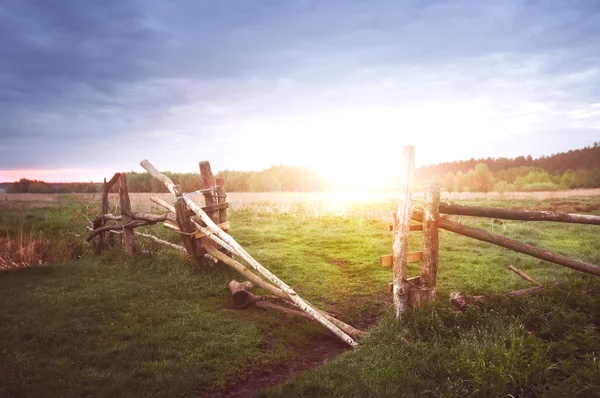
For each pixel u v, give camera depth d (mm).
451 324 6113
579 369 4551
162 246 12539
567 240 14102
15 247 12664
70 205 22062
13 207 22750
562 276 9789
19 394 4816
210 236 9516
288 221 18562
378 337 6117
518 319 6000
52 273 10438
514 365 4777
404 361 5320
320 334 7234
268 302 8227
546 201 29359
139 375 5387
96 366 5637
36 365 5535
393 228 6965
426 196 6855
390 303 8578
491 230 15820
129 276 10078
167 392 4984
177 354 5992
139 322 7254
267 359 6137
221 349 6246
